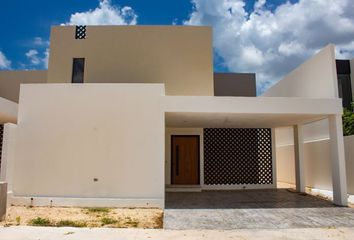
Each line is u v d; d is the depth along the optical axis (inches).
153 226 302.8
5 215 323.3
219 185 604.1
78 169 395.9
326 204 422.6
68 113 404.5
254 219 330.0
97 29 610.9
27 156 400.2
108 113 402.9
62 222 310.8
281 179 753.6
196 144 614.5
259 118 473.1
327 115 435.2
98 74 596.1
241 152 616.4
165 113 421.7
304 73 562.6
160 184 392.2
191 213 361.7
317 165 564.7
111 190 391.9
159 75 592.4
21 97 409.1
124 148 397.1
